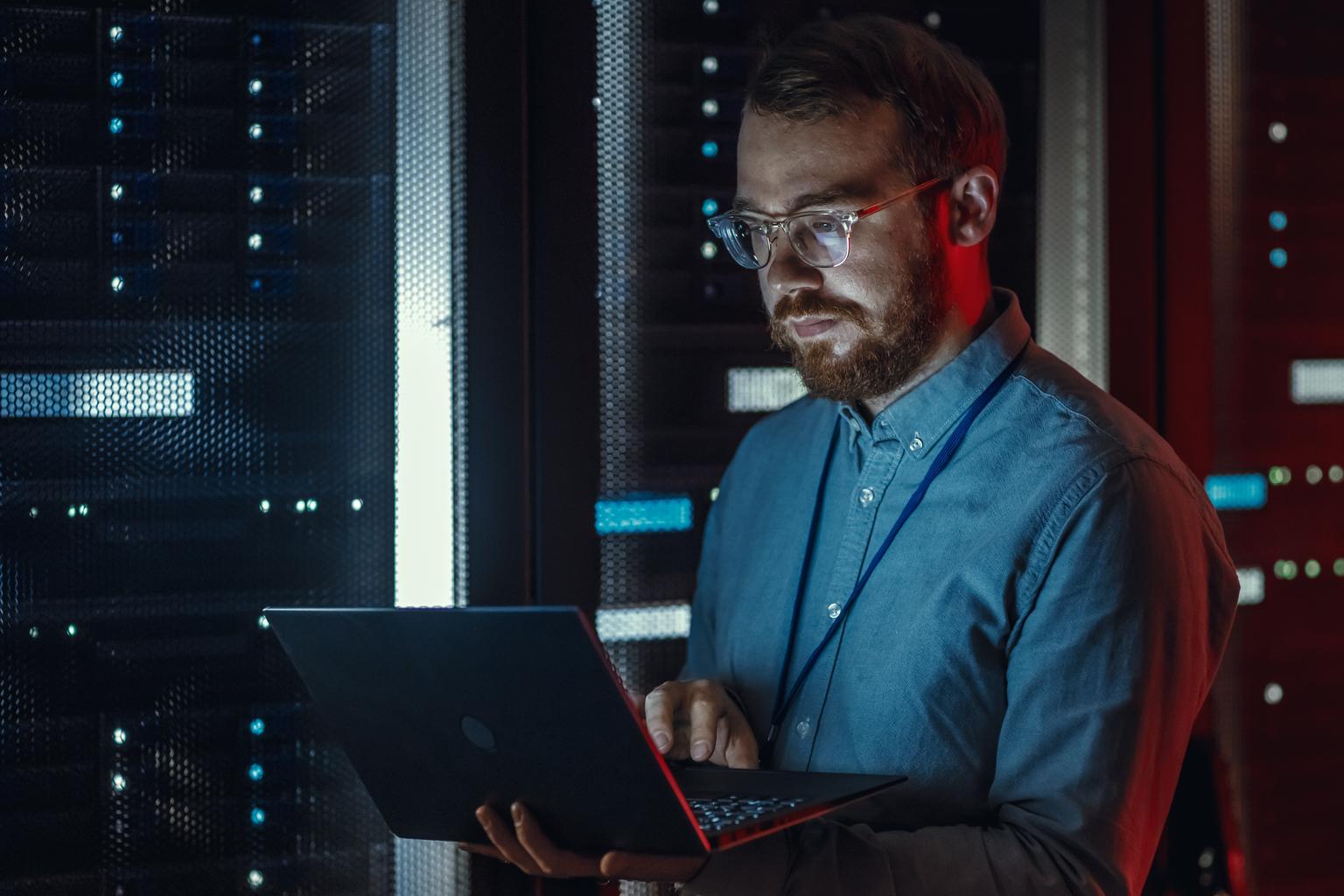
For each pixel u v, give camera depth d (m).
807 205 1.17
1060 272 1.79
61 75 1.39
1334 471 1.92
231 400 1.46
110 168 1.41
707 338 1.64
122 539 1.42
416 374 1.52
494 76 1.51
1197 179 1.82
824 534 1.32
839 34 1.22
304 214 1.48
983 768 1.16
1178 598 1.12
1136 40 1.78
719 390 1.65
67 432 1.40
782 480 1.40
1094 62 1.78
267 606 1.48
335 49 1.48
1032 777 1.09
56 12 1.38
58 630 1.40
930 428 1.24
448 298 1.53
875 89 1.17
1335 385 1.92
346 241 1.49
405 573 1.53
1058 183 1.79
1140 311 1.80
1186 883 1.77
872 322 1.18
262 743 1.48
